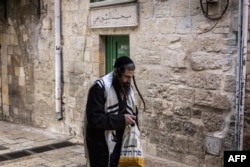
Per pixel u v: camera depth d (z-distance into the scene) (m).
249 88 5.05
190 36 5.65
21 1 9.25
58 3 8.09
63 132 8.49
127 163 3.93
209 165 5.55
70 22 7.95
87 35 7.57
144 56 6.39
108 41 7.34
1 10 9.96
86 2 7.47
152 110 6.36
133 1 6.36
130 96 3.91
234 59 5.12
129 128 3.93
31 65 9.21
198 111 5.67
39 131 8.84
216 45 5.32
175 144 6.05
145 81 6.42
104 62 7.42
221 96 5.30
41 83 8.97
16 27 9.55
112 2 6.73
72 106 8.17
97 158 3.77
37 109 9.20
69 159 6.40
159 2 6.04
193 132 5.76
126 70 3.73
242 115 5.05
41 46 8.81
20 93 9.73
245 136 5.12
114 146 3.82
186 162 5.91
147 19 6.26
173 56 5.93
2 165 6.07
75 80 8.00
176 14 5.82
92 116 3.66
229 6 5.11
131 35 6.59
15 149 7.14
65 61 8.23
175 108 5.98
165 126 6.18
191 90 5.71
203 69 5.52
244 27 4.92
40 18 8.71
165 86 6.11
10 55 9.93
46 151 6.98
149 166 5.91
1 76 10.41
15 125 9.71
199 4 5.48
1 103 10.55
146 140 6.54
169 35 5.96
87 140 3.82
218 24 5.27
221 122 5.37
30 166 6.01
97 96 3.71
